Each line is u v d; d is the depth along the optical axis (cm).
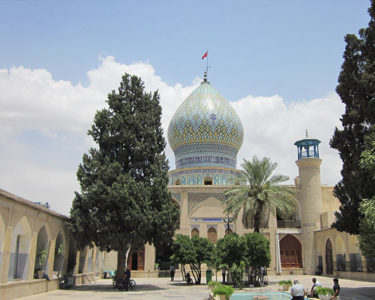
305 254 4341
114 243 2561
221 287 1759
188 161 5006
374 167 1803
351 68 2438
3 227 1772
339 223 2531
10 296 1827
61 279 2538
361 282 3166
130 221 2528
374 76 2133
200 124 4978
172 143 5275
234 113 5181
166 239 2719
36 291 2134
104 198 2538
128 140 2759
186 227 4378
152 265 4191
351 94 2444
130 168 2767
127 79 2964
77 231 2561
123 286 2505
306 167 4528
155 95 3088
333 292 1766
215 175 4812
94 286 2770
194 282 3309
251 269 2916
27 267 2062
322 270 4184
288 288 2469
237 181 3481
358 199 2344
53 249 2423
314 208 4419
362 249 2147
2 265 1745
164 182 2794
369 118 2247
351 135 2405
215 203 4494
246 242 2780
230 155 5081
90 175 2702
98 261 3791
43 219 2239
